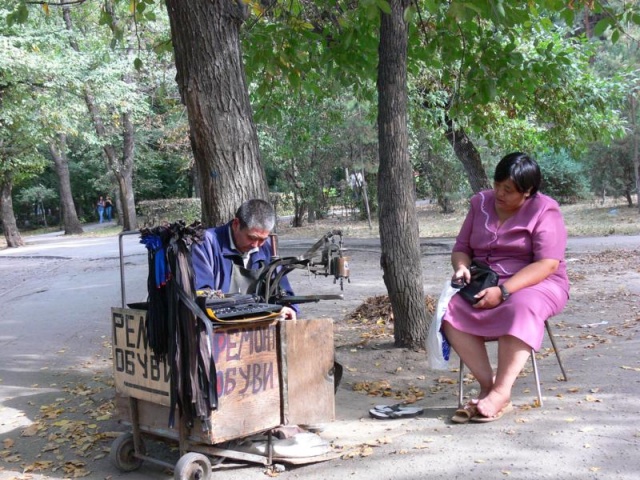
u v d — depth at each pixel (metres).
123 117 28.02
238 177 4.98
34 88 20.33
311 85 8.50
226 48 4.95
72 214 34.56
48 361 7.00
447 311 4.29
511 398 4.53
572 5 6.45
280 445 3.79
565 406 4.22
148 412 3.76
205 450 3.54
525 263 4.36
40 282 14.60
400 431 4.15
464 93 8.11
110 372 6.40
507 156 4.35
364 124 20.05
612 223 19.34
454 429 4.05
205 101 4.91
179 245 3.41
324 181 26.64
